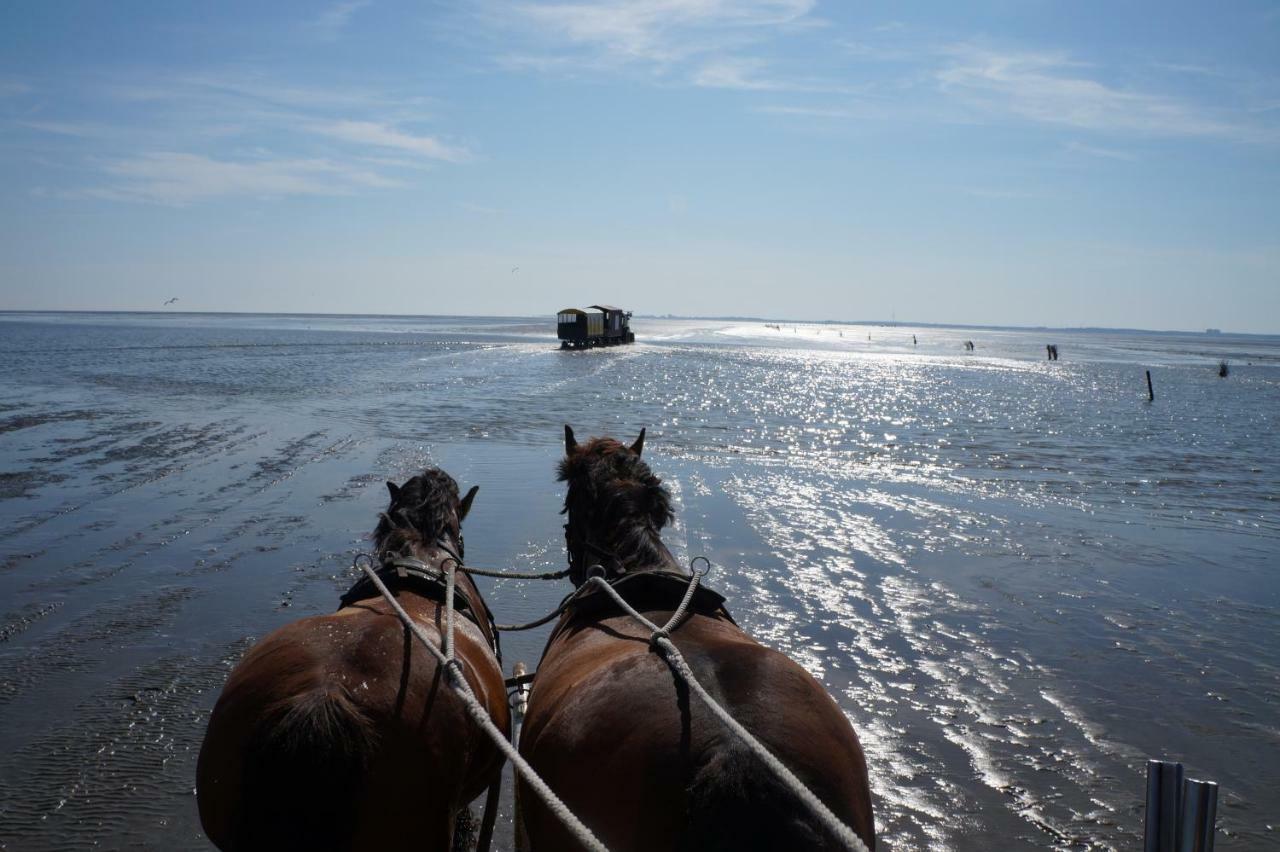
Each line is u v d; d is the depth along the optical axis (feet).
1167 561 41.86
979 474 65.82
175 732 22.84
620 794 9.26
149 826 18.84
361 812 10.55
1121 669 28.50
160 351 217.15
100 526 44.29
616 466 15.26
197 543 41.16
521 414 96.07
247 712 11.04
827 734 9.43
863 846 7.41
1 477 56.44
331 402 105.09
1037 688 26.89
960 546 43.50
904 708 25.35
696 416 99.81
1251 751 23.29
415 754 11.29
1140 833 19.44
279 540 41.78
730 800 8.41
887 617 32.81
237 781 10.61
